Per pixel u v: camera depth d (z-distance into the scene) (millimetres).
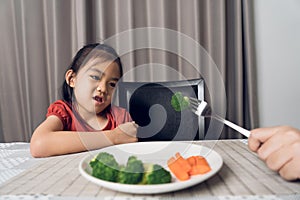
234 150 654
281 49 1604
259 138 463
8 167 571
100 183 398
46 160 614
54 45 1491
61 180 472
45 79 1542
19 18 1534
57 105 916
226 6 1528
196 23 1477
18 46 1534
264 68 1615
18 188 439
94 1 1529
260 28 1602
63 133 718
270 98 1627
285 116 1628
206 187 426
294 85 1615
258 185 427
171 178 422
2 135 1588
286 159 427
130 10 1477
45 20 1505
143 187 376
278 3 1587
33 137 709
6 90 1560
